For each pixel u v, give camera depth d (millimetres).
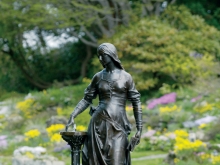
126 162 6586
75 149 6586
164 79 25062
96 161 6465
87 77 31125
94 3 27453
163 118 18984
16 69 32656
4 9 25516
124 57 25266
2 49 30938
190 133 16594
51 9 23703
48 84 31828
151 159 14500
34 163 13438
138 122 6707
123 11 25750
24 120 22047
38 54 33188
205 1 30281
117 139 6484
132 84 6770
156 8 27562
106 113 6543
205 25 27219
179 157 13430
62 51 33344
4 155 16625
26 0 23953
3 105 25312
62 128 17594
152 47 24391
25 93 31484
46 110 23891
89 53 31156
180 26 26844
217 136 15938
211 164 12906
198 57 23297
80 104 6910
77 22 25719
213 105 19938
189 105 20750
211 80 20141
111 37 26250
